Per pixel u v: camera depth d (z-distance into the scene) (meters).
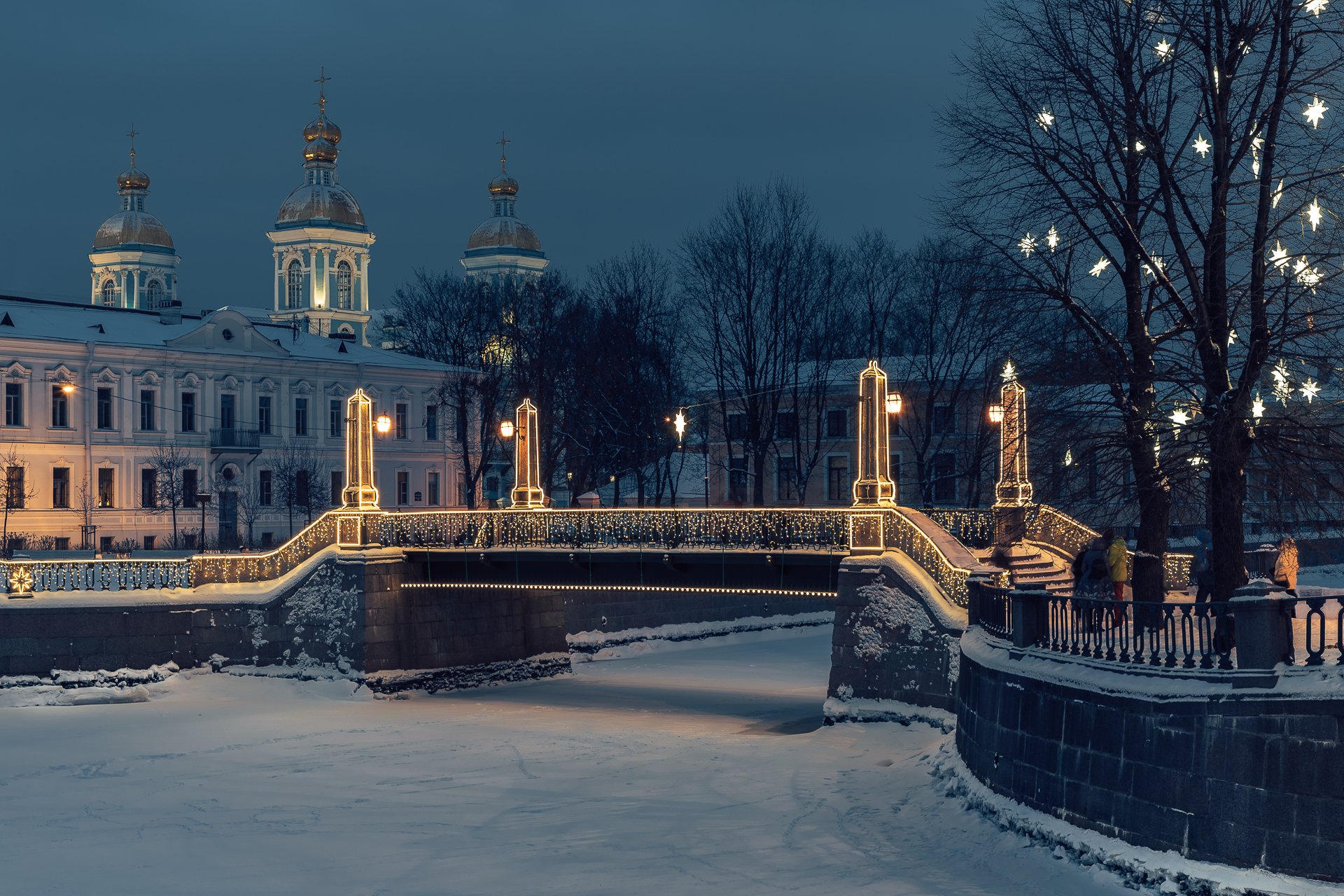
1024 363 33.03
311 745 36.50
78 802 30.92
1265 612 18.81
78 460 74.00
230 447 79.38
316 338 89.25
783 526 37.31
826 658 54.16
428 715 40.62
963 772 27.23
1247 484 28.36
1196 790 19.36
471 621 46.69
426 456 89.12
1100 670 21.72
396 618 44.16
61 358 73.50
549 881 24.22
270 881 24.86
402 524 44.66
